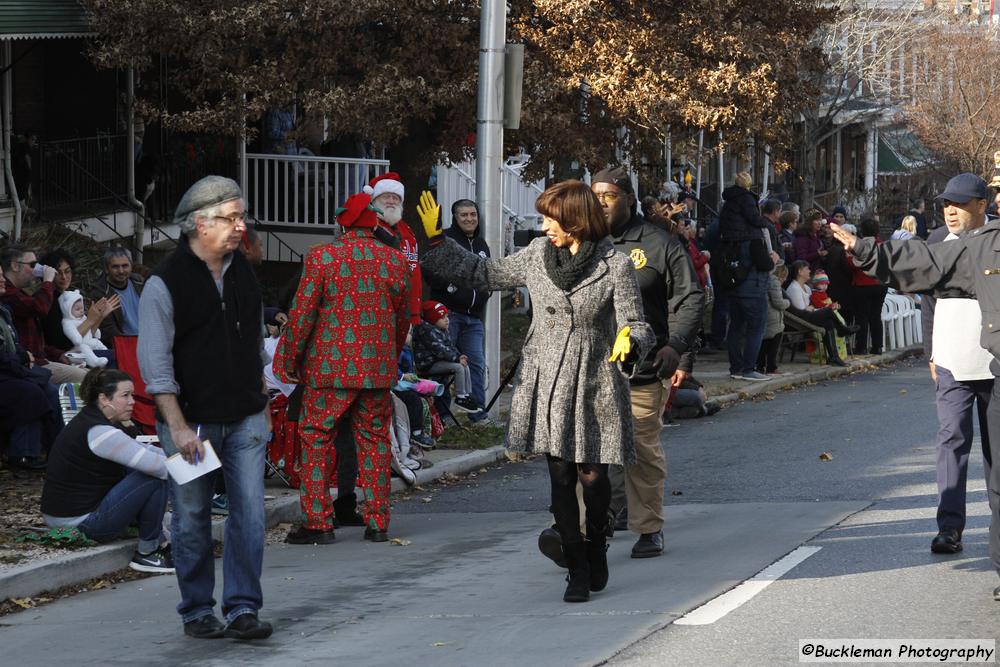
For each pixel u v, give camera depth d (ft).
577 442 30.45
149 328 27.22
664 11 84.02
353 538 40.65
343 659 27.22
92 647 28.84
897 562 34.63
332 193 102.58
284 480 45.34
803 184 156.15
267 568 36.37
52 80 91.35
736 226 76.43
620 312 30.27
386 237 45.52
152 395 27.40
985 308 29.66
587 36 80.69
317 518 39.65
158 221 94.63
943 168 171.94
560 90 78.43
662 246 34.88
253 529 28.60
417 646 28.02
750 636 27.94
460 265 31.86
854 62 151.74
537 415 30.71
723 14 84.17
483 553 37.93
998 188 33.91
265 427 28.73
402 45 78.54
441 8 77.92
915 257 29.84
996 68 159.84
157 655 27.96
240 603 28.81
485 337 58.13
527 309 102.83
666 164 115.34
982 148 160.66
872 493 45.70
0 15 70.69
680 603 30.81
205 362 27.71
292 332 38.70
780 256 85.35
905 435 59.72
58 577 34.37
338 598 32.68
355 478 42.47
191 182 97.81
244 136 83.56
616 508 38.93
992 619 29.04
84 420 36.40
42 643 29.35
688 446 58.03
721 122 82.74
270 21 76.18
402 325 39.78
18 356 46.52
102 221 81.87
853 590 31.78
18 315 48.85
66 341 50.96
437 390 53.52
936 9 161.58
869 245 29.91
